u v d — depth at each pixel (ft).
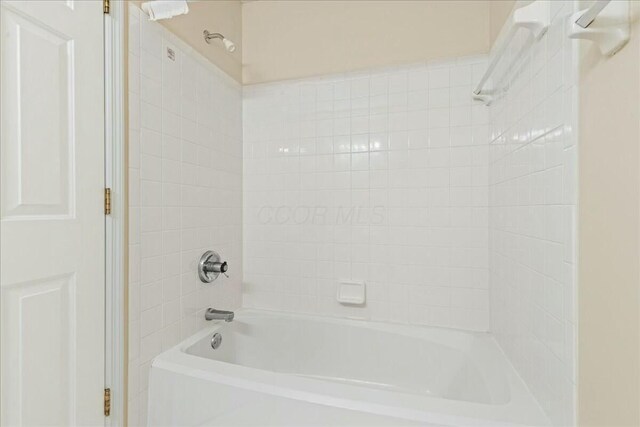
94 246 3.52
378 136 5.96
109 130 3.69
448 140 5.56
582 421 2.46
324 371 6.02
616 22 1.99
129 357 3.90
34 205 2.92
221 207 5.98
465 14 5.47
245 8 6.70
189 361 4.21
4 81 2.69
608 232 2.15
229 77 6.27
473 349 4.86
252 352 6.19
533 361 3.41
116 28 3.74
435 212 5.65
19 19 2.80
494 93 4.93
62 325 3.18
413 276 5.79
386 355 5.68
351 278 6.14
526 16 3.07
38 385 2.95
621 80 2.00
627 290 1.96
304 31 6.40
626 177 1.96
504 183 4.47
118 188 3.74
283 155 6.53
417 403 3.28
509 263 4.26
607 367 2.16
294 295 6.47
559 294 2.81
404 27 5.80
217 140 5.85
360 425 3.23
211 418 3.83
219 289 5.89
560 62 2.79
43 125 3.00
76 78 3.31
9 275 2.72
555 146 2.88
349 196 6.15
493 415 3.09
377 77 5.96
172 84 4.70
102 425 3.59
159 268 4.41
